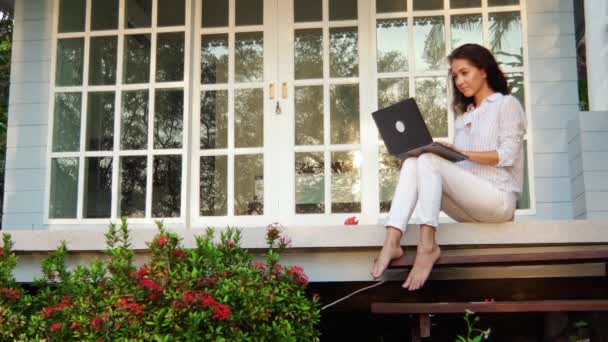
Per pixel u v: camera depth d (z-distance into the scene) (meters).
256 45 5.16
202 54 5.18
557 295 3.38
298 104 5.06
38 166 5.08
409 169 3.03
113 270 2.82
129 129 5.09
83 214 5.03
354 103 5.01
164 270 2.71
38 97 5.15
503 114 3.11
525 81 4.81
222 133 5.09
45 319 2.79
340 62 5.04
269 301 2.69
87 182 5.05
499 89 3.23
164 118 5.08
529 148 4.74
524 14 4.87
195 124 5.11
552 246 3.26
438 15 4.97
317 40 5.10
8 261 3.09
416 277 2.90
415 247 3.21
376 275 2.92
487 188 3.05
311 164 4.99
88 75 5.15
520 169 3.17
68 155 5.08
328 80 5.03
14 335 2.86
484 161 3.02
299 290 2.90
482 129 3.15
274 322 2.70
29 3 5.25
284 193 4.97
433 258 2.93
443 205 3.23
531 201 4.68
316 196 4.95
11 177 5.08
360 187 4.93
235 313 2.64
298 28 5.12
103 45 5.19
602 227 3.18
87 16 5.20
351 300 3.63
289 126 5.03
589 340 3.47
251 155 5.05
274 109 5.06
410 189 3.01
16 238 3.42
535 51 4.84
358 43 5.04
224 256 2.97
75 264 3.44
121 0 5.19
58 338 2.73
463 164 3.19
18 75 5.18
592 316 3.29
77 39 5.21
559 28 4.85
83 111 5.11
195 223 5.00
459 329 4.06
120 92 5.12
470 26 4.93
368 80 4.99
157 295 2.62
